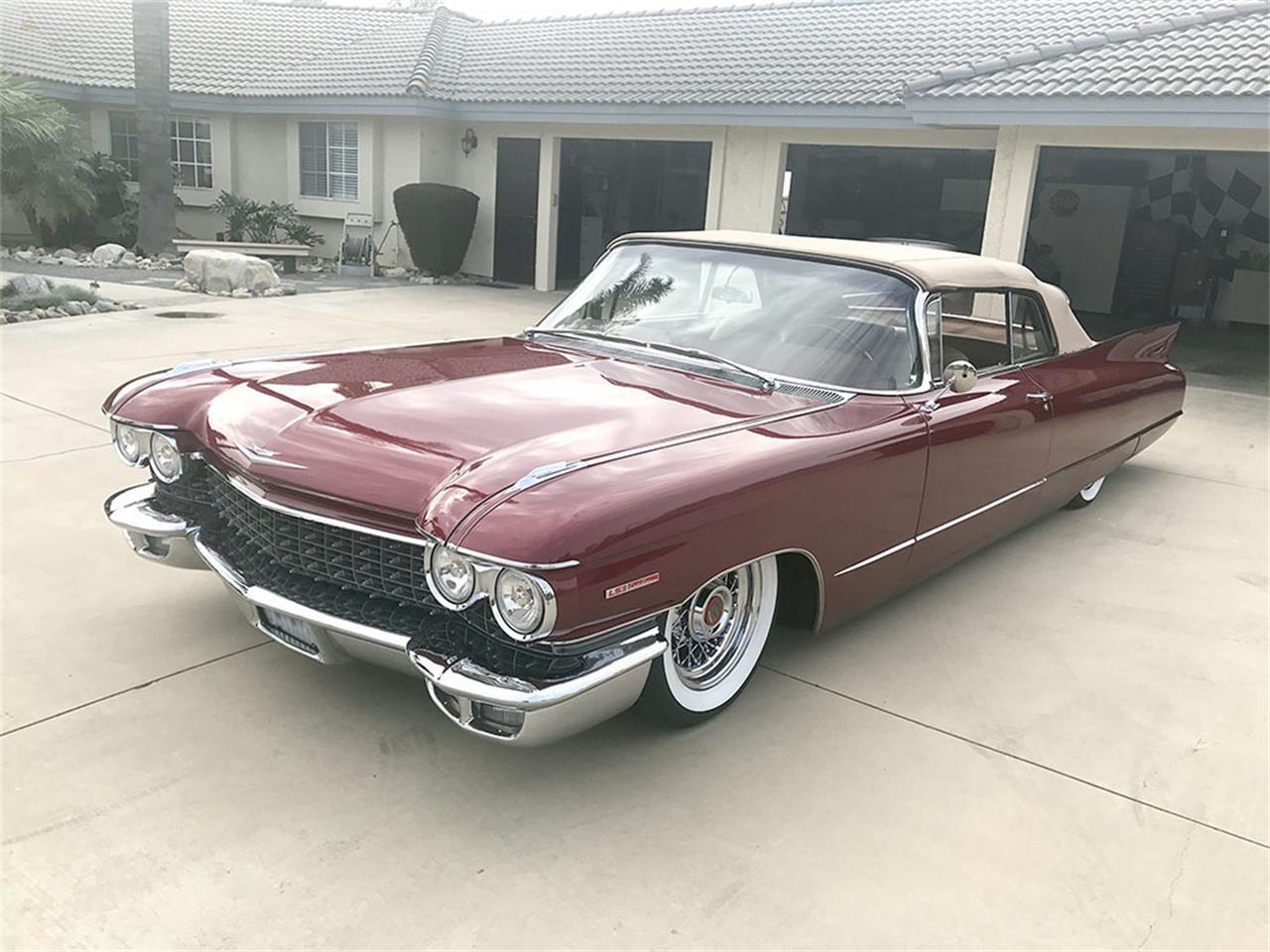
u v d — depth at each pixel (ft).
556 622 7.88
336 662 9.59
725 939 7.68
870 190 62.39
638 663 8.63
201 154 63.16
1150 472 22.50
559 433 9.59
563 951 7.47
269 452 9.54
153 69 53.06
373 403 10.37
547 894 8.04
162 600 12.80
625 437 9.63
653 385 11.44
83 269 50.01
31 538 14.52
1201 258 53.88
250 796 9.00
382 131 56.65
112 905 7.62
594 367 12.09
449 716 8.62
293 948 7.33
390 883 8.06
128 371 25.86
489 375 11.53
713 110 43.93
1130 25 43.27
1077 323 16.76
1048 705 11.59
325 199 59.62
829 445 10.46
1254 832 9.41
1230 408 30.37
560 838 8.73
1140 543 17.53
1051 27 46.21
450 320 38.91
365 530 8.87
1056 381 15.28
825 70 45.62
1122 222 55.16
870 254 13.43
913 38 48.60
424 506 8.46
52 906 7.57
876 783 9.82
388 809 8.96
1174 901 8.40
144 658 11.29
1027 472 14.65
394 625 8.89
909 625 13.58
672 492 8.71
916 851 8.84
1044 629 13.70
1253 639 13.76
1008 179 36.50
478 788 9.34
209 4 71.97
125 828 8.48
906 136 41.63
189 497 11.21
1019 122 34.14
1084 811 9.58
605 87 49.65
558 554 7.76
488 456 8.97
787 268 13.35
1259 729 11.34
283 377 11.46
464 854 8.45
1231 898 8.48
